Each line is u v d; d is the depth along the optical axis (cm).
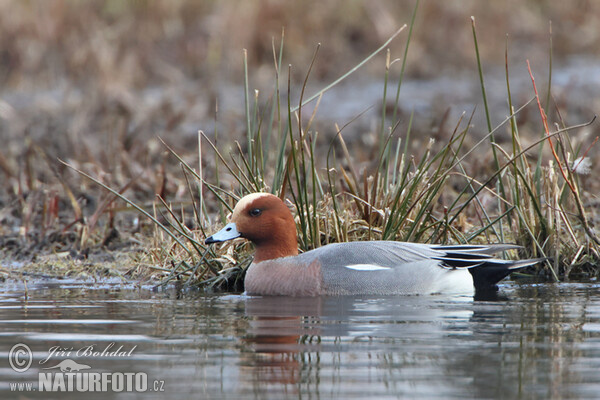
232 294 1110
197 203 1548
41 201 1620
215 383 680
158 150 1944
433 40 2886
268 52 2784
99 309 988
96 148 1994
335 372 704
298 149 1139
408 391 655
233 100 2450
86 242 1378
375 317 921
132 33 2844
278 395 650
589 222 1318
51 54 2722
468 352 763
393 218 1186
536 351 763
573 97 2420
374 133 2020
